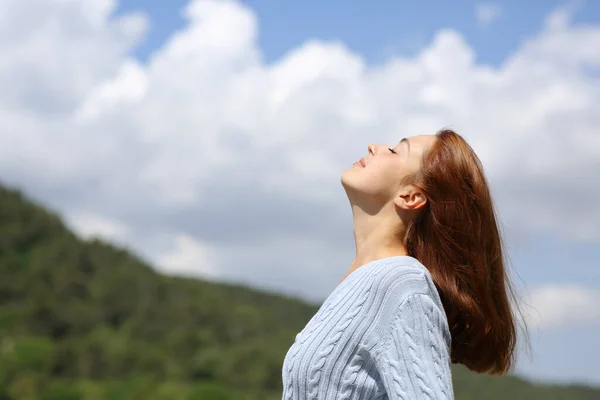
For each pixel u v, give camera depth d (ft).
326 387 7.45
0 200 336.29
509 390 222.07
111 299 274.16
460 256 7.95
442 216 7.93
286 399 7.72
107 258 312.29
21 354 209.05
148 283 297.12
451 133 8.26
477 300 7.97
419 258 8.11
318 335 7.59
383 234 8.19
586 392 243.40
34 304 251.19
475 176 7.98
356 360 7.41
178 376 215.31
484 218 7.97
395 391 7.07
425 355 7.09
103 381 208.74
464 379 220.64
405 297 7.31
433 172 7.96
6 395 183.32
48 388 189.98
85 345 221.25
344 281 7.88
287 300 374.22
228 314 279.90
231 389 205.26
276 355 234.79
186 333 238.27
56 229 330.54
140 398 187.73
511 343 8.30
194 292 304.30
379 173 8.14
